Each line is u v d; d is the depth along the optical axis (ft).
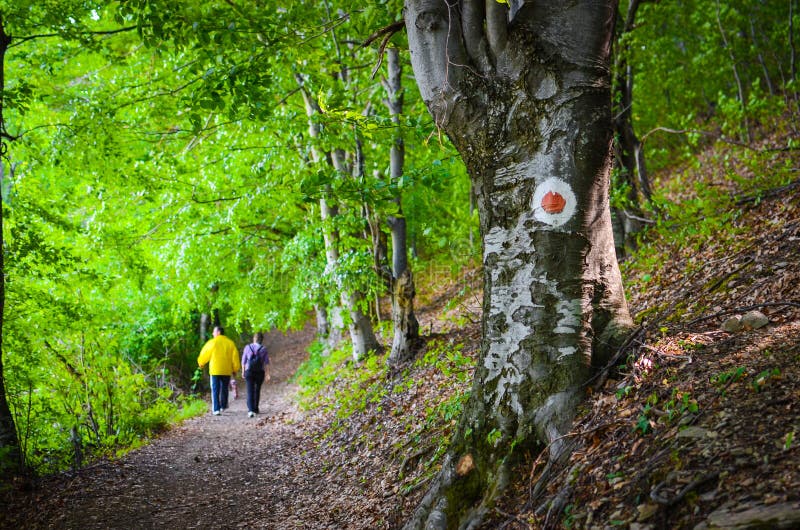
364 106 31.89
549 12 12.35
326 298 36.83
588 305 12.27
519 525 10.10
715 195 24.85
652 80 42.45
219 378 40.27
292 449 26.20
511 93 12.39
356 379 32.65
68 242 33.09
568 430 11.34
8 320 22.72
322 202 34.37
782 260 15.88
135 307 47.70
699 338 12.23
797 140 25.35
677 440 9.24
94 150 25.80
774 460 7.89
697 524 7.55
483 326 13.10
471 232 40.86
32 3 22.20
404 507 14.42
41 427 23.34
